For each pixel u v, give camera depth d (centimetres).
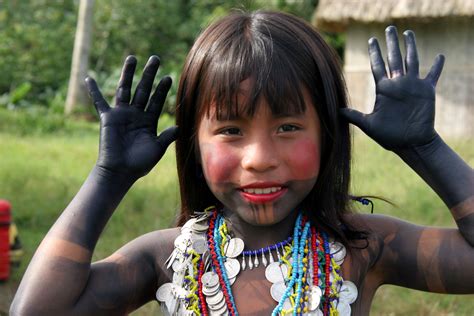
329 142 213
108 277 212
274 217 202
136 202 768
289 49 204
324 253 216
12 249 580
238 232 219
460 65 1466
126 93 215
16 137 1523
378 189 824
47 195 854
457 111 1475
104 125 211
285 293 208
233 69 198
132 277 216
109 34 2630
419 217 693
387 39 217
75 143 1490
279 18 213
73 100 2077
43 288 200
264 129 198
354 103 1582
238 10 231
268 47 201
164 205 755
